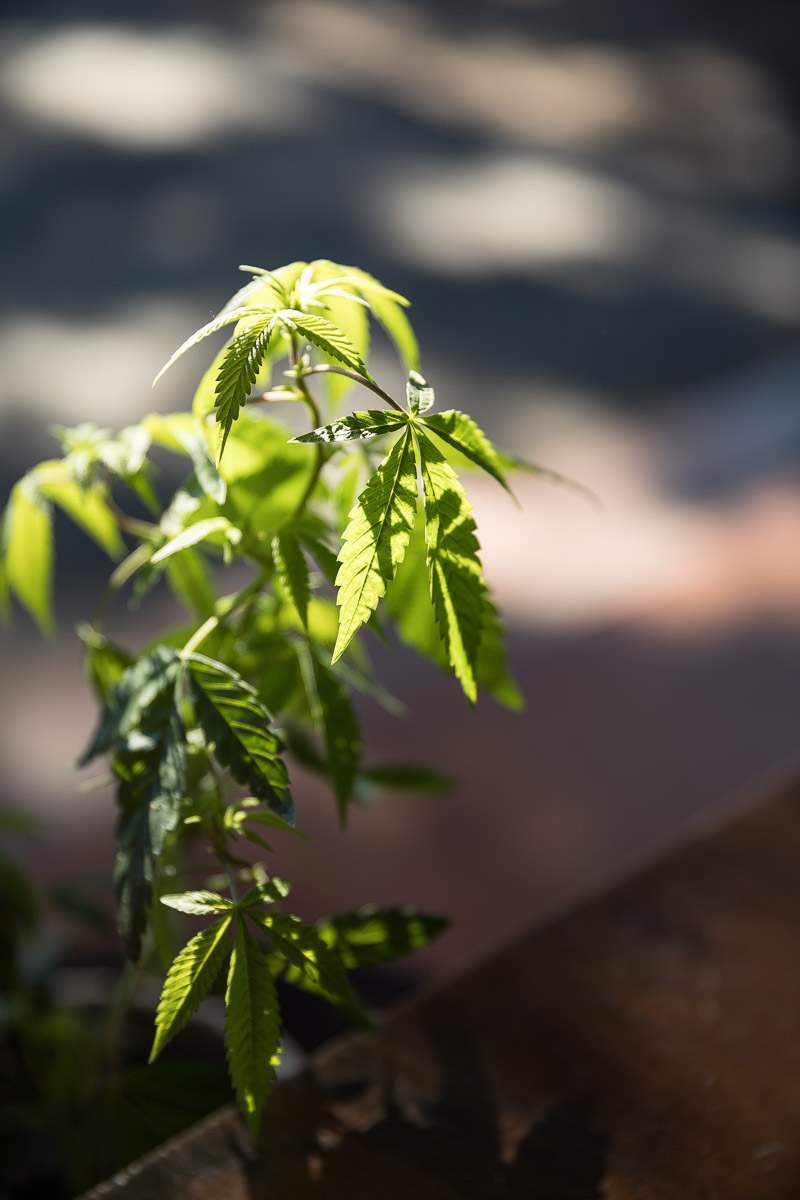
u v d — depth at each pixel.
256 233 7.99
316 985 0.92
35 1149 1.31
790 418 5.49
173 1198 0.96
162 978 1.08
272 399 0.89
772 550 4.12
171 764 0.90
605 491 4.58
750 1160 0.99
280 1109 1.00
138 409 5.78
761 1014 1.07
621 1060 1.04
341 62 11.63
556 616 3.68
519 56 12.52
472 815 2.79
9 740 3.38
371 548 0.83
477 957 1.09
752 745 3.17
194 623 1.06
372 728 3.05
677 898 1.14
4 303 6.75
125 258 7.43
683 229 9.13
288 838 2.61
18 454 5.32
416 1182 0.97
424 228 8.46
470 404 6.35
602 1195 0.97
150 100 10.07
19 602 4.06
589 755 3.06
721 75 12.68
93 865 2.53
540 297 7.66
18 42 11.09
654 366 6.91
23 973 1.38
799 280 8.42
